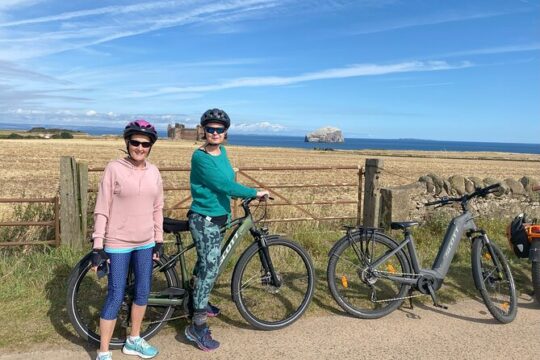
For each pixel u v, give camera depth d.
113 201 3.41
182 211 8.08
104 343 3.43
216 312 4.26
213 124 3.66
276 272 4.34
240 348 3.77
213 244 3.81
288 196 12.53
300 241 6.97
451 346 3.93
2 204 10.00
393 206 8.00
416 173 34.94
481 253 4.70
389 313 4.55
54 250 6.06
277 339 3.96
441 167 44.94
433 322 4.42
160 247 3.64
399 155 78.56
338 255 4.55
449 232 4.78
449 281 5.62
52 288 4.82
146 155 3.46
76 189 6.25
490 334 4.19
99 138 111.25
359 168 8.18
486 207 9.01
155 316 4.00
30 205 6.74
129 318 3.76
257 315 4.33
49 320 4.10
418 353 3.78
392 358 3.69
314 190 15.40
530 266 6.33
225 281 5.20
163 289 4.03
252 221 4.18
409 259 4.60
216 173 3.70
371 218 7.89
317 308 4.64
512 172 40.88
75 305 3.71
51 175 22.55
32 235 6.47
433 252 6.83
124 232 3.42
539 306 4.96
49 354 3.55
